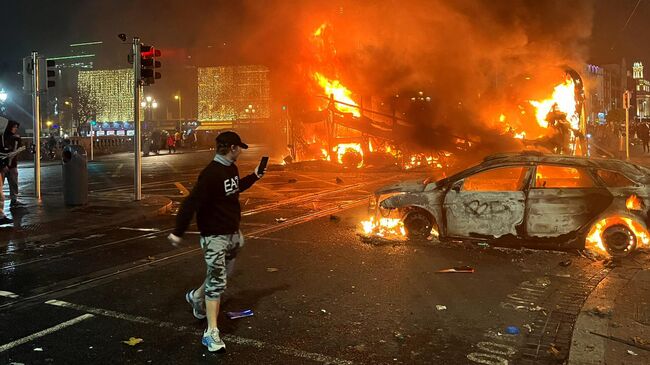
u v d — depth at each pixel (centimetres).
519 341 446
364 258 739
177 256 771
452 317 506
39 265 729
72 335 471
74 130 9225
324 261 727
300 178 1942
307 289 601
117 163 3184
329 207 1233
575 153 1834
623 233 719
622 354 403
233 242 455
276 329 479
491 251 762
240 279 643
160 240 891
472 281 624
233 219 447
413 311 524
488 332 467
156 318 513
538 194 759
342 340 453
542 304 540
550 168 842
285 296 575
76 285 630
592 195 739
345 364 405
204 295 490
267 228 977
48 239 906
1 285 633
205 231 441
